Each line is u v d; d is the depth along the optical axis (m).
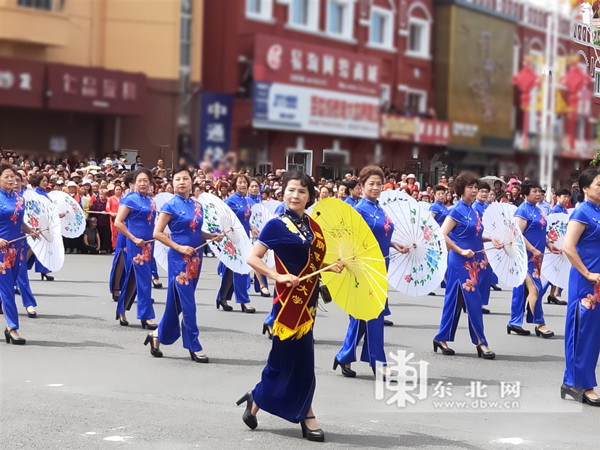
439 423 6.81
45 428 6.20
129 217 11.25
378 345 8.38
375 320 8.38
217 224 9.90
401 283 9.41
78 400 7.16
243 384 8.07
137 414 6.73
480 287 11.15
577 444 6.23
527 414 7.21
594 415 7.25
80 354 9.35
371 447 5.96
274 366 6.16
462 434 6.45
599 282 7.59
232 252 10.01
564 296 17.55
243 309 13.38
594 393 7.73
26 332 10.67
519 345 11.00
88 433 6.09
